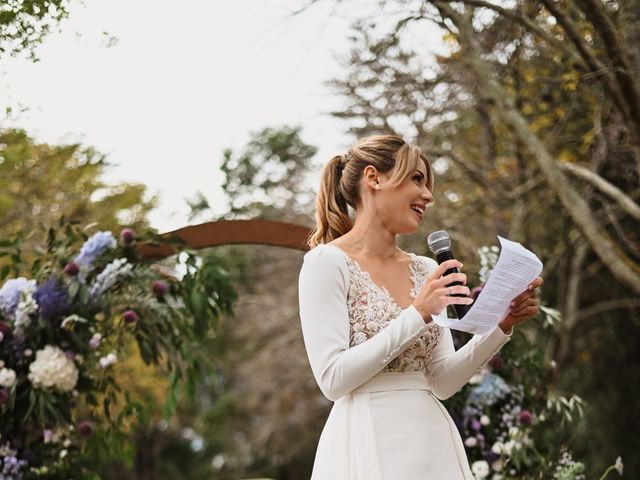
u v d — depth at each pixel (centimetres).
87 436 482
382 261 292
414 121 830
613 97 536
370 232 292
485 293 263
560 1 564
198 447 2067
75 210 894
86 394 484
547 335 995
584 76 538
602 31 497
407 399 277
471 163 916
